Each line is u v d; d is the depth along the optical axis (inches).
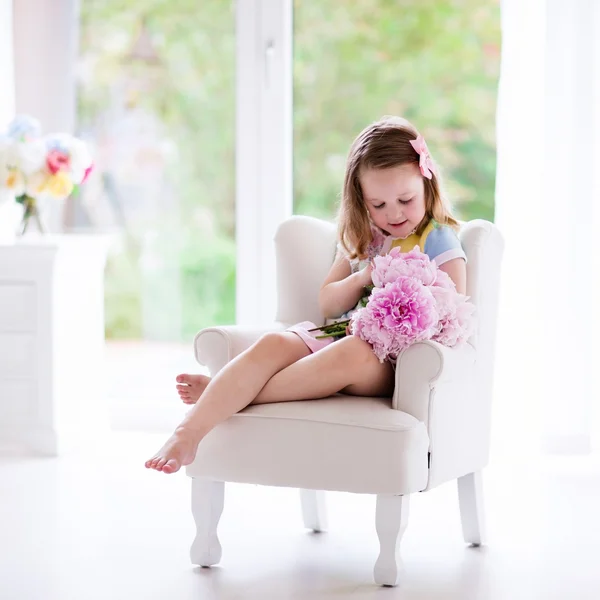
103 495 112.9
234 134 153.9
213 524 86.2
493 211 148.4
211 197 155.6
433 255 91.0
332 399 84.0
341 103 150.9
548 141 135.9
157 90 156.2
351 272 98.1
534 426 136.2
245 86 151.5
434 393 81.6
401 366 81.6
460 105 148.3
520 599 78.0
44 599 77.5
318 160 151.9
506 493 115.7
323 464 79.0
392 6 148.9
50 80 156.5
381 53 149.7
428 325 81.8
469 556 90.4
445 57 148.3
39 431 135.3
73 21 156.3
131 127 157.1
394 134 91.1
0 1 151.3
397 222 91.0
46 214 158.4
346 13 149.9
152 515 104.1
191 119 155.5
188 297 157.6
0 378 135.6
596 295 138.4
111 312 159.2
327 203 152.0
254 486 118.9
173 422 154.0
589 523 102.3
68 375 138.7
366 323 84.1
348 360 83.4
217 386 81.9
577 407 137.0
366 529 99.8
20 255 133.9
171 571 85.0
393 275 85.3
